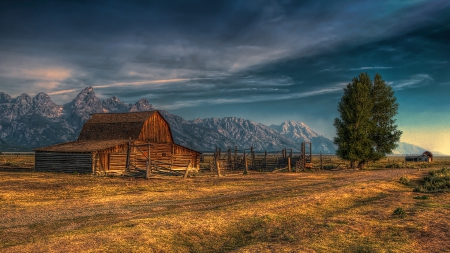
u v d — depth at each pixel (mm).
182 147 56625
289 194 24234
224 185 31531
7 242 11516
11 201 20344
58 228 13672
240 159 65750
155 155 52688
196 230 13320
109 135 53969
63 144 51719
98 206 19328
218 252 11234
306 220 15664
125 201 21344
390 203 20641
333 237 12367
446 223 14578
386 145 64062
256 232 13445
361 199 22969
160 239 11953
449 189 28375
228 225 14250
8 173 41469
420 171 53750
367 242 11688
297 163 58156
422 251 10625
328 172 53375
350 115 63000
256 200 21203
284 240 12180
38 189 25828
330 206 19531
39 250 10359
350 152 61969
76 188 27109
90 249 10484
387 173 48688
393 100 65625
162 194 24844
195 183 33094
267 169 60344
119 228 13148
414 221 15008
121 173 44031
